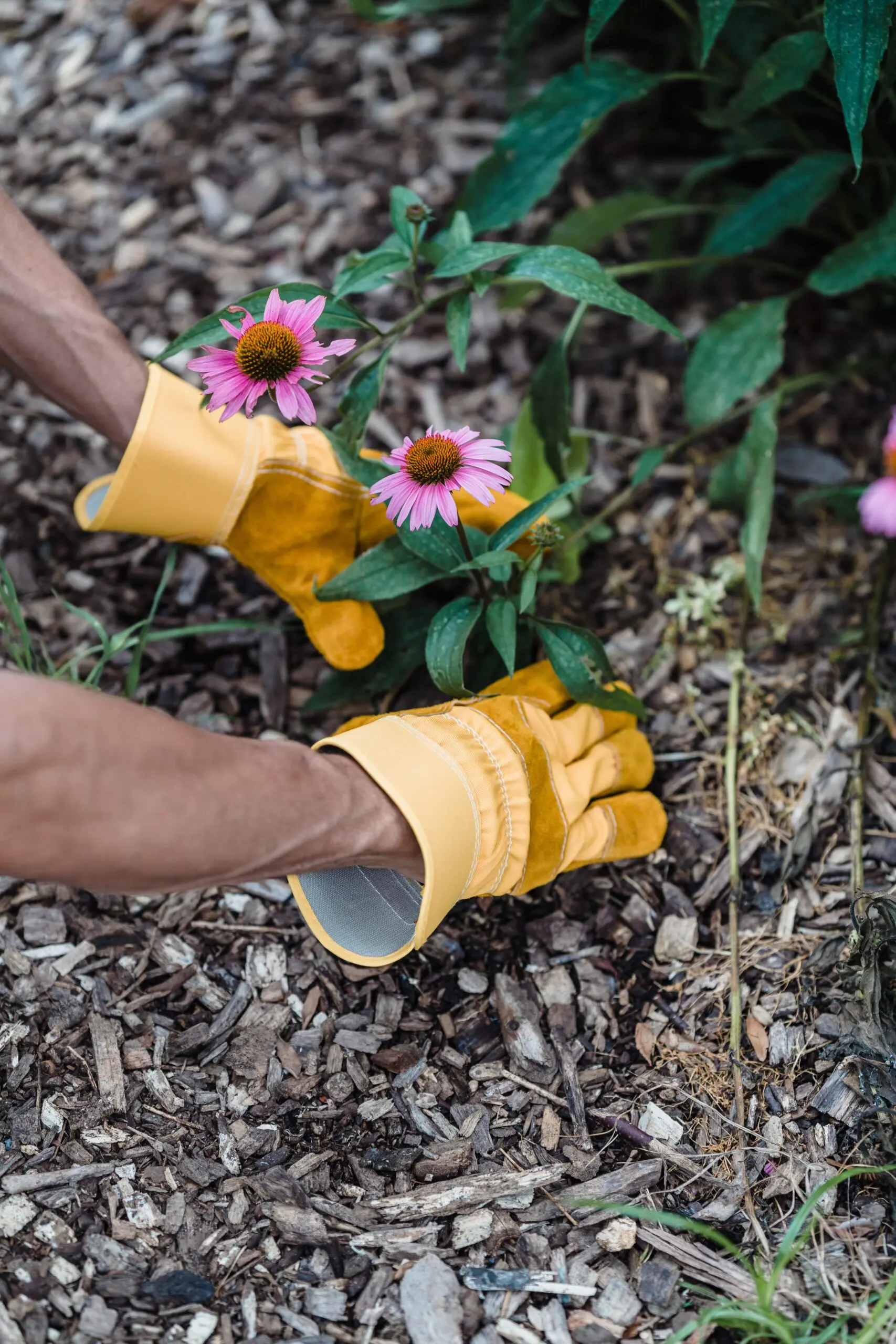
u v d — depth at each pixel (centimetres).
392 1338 102
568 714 116
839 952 113
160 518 114
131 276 146
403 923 109
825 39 117
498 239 147
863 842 118
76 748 92
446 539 113
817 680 125
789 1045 111
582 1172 107
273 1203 106
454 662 110
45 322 111
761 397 139
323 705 121
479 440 106
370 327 112
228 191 150
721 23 113
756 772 122
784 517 134
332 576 117
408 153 151
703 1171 107
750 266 145
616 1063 111
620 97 127
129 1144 108
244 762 98
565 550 126
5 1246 104
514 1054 112
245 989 114
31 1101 109
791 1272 103
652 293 144
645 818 117
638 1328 102
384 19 134
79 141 154
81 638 128
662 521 134
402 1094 110
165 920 116
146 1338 101
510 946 116
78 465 136
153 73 158
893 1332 101
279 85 156
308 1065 111
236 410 105
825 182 127
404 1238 105
